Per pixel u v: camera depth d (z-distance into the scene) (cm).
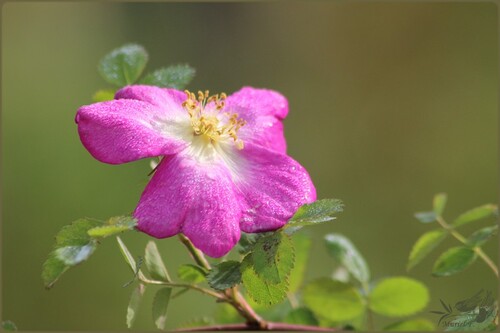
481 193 97
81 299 73
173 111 48
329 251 51
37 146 87
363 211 92
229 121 48
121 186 83
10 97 95
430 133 106
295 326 48
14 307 75
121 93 48
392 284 51
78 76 105
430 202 96
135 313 46
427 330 51
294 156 104
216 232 45
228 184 46
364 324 52
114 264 74
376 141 106
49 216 81
